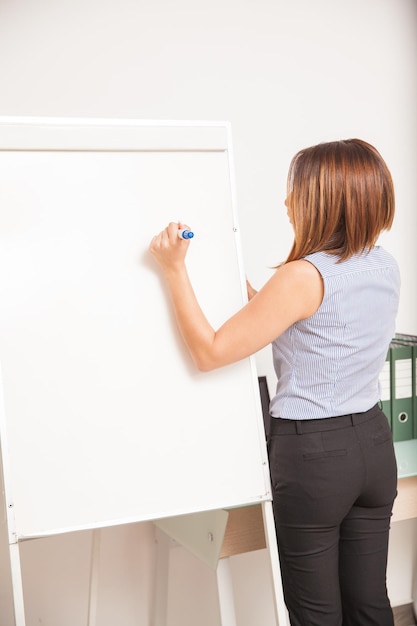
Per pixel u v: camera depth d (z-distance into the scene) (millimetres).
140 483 1648
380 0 2564
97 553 2260
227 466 1700
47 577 2352
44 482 1595
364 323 1598
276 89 2455
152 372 1662
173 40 2320
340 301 1563
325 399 1593
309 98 2498
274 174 2480
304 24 2473
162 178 1683
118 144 1651
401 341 2492
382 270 1631
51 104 2213
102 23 2244
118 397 1641
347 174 1571
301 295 1549
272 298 1552
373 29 2564
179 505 1669
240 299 1724
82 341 1623
